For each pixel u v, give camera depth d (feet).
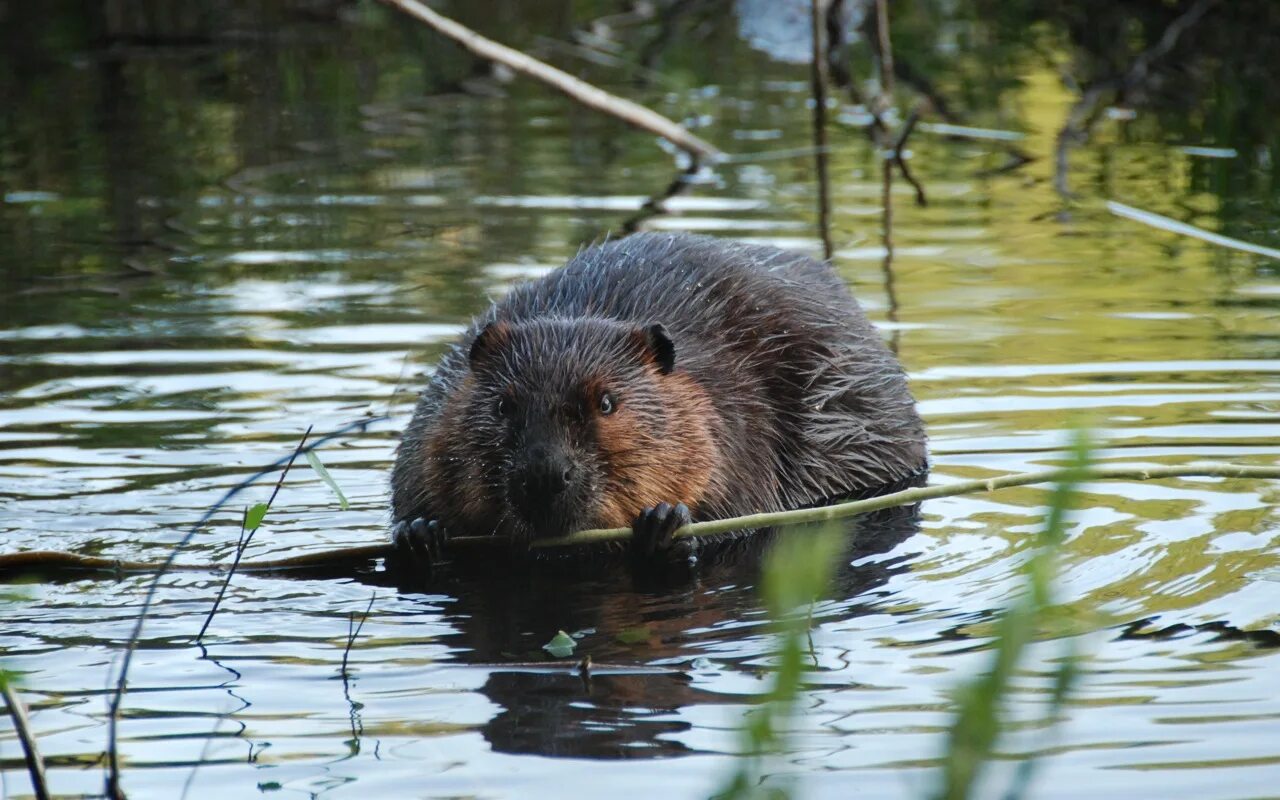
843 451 36.73
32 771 19.40
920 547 30.58
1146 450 35.32
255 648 25.43
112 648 25.38
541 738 21.56
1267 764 20.21
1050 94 82.84
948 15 103.91
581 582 29.48
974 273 52.13
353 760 20.95
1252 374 40.88
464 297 49.47
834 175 67.00
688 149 68.90
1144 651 24.26
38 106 82.12
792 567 11.00
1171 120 76.54
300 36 101.04
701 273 37.06
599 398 30.68
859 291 50.16
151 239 57.93
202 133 76.18
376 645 25.57
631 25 103.60
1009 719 21.80
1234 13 97.76
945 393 40.42
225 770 20.71
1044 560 10.50
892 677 23.47
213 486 34.42
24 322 47.47
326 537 31.73
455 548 31.37
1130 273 51.80
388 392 40.93
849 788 19.69
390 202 62.90
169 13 107.04
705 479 32.40
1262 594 26.73
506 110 81.51
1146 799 19.36
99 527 31.81
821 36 71.51
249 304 49.34
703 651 25.11
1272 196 61.72
